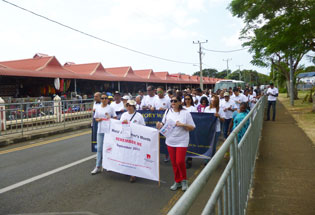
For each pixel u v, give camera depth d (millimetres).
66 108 12773
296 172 4930
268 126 10844
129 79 25188
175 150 4598
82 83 24484
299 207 3525
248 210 3492
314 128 9625
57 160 6645
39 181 5113
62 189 4691
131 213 3766
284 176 4746
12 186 4855
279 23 12445
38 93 20297
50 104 12984
